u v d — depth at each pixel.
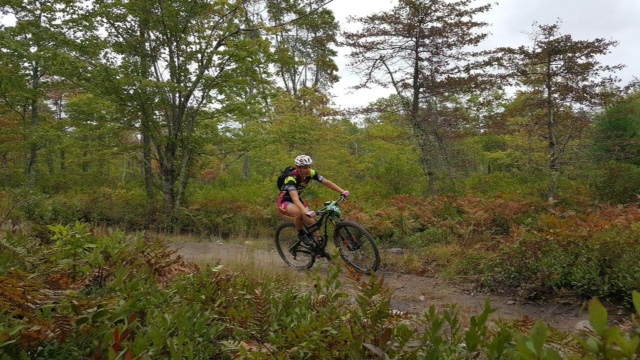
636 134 15.12
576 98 12.96
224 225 11.58
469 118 15.34
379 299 2.78
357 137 20.83
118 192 13.88
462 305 5.69
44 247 4.18
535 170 16.88
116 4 11.41
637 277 5.27
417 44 13.86
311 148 20.12
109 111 12.58
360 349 2.18
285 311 3.08
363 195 14.82
